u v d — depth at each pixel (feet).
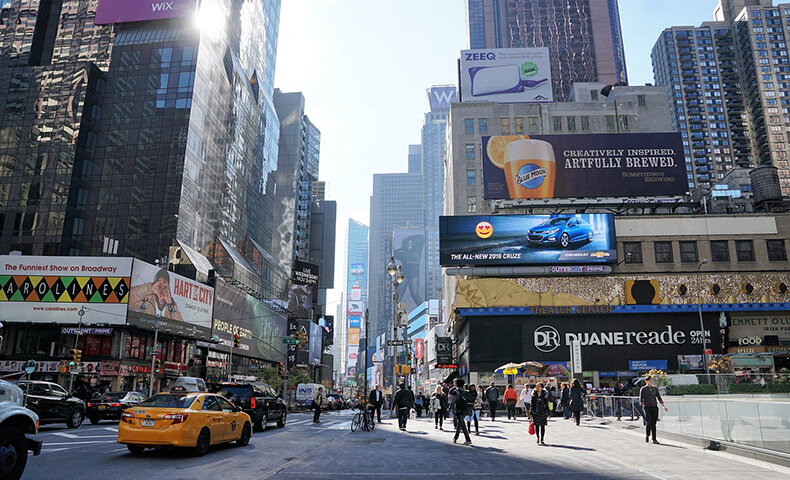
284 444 55.01
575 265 163.32
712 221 168.25
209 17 281.13
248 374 268.62
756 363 139.85
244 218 314.96
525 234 165.48
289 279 383.45
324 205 537.65
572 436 62.28
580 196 172.96
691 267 164.66
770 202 191.62
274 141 380.17
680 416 56.49
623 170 174.09
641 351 157.99
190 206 251.19
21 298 155.02
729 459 41.88
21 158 248.52
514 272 163.73
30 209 241.35
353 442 56.75
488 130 265.13
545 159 175.32
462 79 273.33
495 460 41.75
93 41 274.77
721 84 614.75
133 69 263.90
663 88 271.08
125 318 154.81
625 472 35.27
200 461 41.22
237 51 320.50
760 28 602.44
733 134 599.57
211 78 278.26
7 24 279.90
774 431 39.09
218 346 226.17
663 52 637.30
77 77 257.34
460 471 36.37
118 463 39.32
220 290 228.43
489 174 175.83
